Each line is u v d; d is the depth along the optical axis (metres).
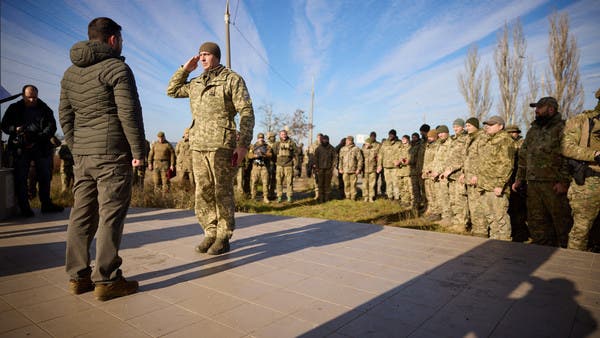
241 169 10.66
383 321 1.88
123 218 2.20
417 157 8.98
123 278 2.24
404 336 1.72
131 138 2.11
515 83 25.48
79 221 2.21
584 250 3.74
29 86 4.91
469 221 6.17
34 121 5.02
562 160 4.12
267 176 10.55
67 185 9.98
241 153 2.92
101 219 2.12
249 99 3.03
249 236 4.02
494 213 4.67
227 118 3.09
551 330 1.79
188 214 5.66
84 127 2.13
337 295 2.24
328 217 8.08
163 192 8.16
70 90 2.14
